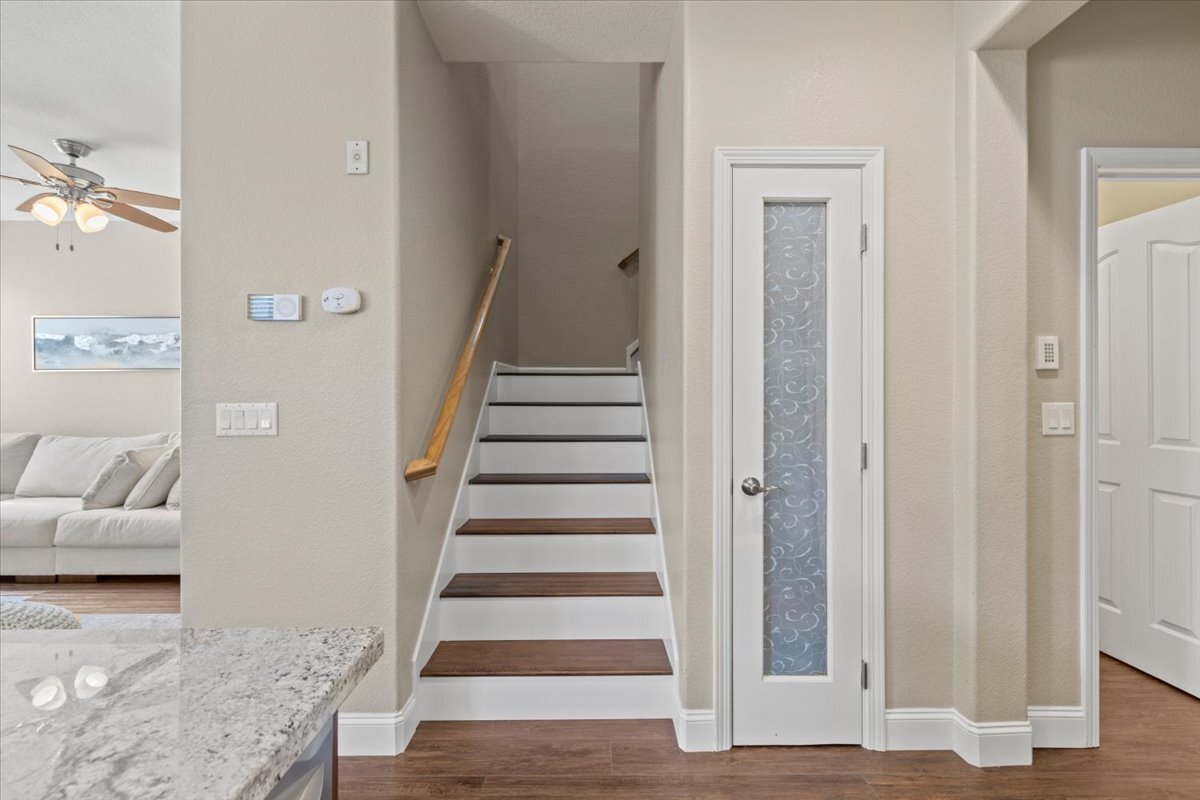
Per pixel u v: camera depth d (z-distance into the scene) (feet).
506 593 8.82
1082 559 7.61
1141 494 9.60
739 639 7.68
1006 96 7.34
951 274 7.66
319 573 7.47
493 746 7.51
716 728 7.54
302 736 2.27
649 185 11.18
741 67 7.61
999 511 7.37
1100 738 7.78
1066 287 7.66
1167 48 7.70
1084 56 7.68
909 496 7.68
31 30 8.93
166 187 15.40
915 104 7.63
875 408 7.63
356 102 7.47
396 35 7.45
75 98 10.93
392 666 7.40
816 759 7.39
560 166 16.65
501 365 14.03
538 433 12.60
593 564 9.74
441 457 9.04
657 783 6.89
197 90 7.48
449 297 9.59
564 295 16.58
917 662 7.68
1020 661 7.36
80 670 2.67
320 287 7.49
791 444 7.82
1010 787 6.85
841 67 7.61
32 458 17.02
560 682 8.09
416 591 8.04
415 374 8.03
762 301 7.72
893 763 7.32
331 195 7.48
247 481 7.48
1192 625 8.84
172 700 2.41
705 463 7.64
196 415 7.50
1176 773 7.10
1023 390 7.38
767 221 7.78
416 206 8.08
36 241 18.49
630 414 12.60
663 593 8.84
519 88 16.55
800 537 7.82
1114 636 10.07
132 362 18.60
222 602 7.48
